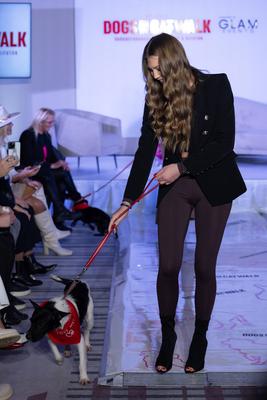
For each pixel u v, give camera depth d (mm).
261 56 8555
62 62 8523
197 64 8562
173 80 2730
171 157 2943
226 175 2900
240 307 3949
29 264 4789
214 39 8516
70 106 8602
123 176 7695
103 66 8531
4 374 3117
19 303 4004
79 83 8562
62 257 5488
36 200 5352
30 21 8352
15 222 4270
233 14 8484
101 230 6348
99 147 8070
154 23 8469
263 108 8539
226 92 2846
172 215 2941
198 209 2938
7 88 8523
